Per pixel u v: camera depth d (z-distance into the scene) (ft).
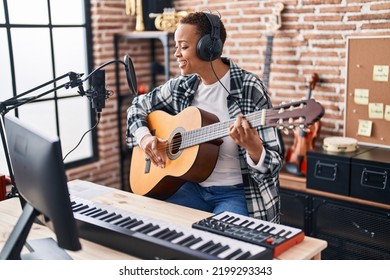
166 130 7.39
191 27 6.73
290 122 5.46
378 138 10.73
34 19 11.68
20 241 4.45
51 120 12.31
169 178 7.04
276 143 6.44
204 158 6.70
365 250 9.82
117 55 13.41
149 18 13.07
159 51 14.42
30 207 4.55
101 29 12.92
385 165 9.22
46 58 12.05
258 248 4.50
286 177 10.87
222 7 12.76
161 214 5.79
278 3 11.60
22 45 11.49
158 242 4.50
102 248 4.93
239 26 12.55
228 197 6.89
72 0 12.48
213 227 5.01
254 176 6.45
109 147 13.57
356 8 10.61
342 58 11.02
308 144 10.85
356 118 10.98
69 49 12.58
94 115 13.21
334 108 11.34
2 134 6.06
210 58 6.70
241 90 6.89
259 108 6.75
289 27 11.68
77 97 12.87
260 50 12.28
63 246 4.22
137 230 4.79
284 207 10.89
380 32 10.37
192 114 7.00
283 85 12.05
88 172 13.04
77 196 6.50
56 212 4.11
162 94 7.83
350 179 9.72
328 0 10.96
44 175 4.07
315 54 11.41
